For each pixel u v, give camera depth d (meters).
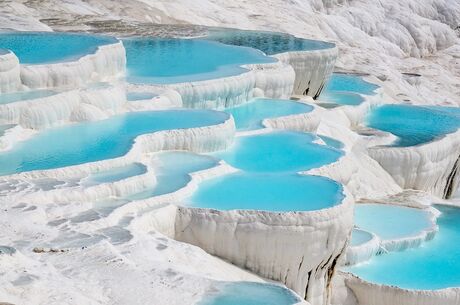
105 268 10.35
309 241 12.91
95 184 12.93
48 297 9.13
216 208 13.16
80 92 16.42
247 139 17.47
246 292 10.36
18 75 16.14
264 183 14.51
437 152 21.53
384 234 16.89
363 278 15.09
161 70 20.00
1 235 10.88
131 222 12.19
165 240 12.09
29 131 15.19
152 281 10.27
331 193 14.02
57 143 14.77
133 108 17.17
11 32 21.39
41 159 13.85
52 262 10.28
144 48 22.75
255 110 19.64
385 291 14.55
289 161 16.06
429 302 14.38
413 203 19.22
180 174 14.45
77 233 11.28
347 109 22.84
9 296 8.92
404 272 15.53
